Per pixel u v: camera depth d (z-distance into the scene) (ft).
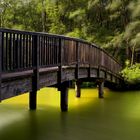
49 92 61.26
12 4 104.06
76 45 39.99
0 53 21.91
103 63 55.06
